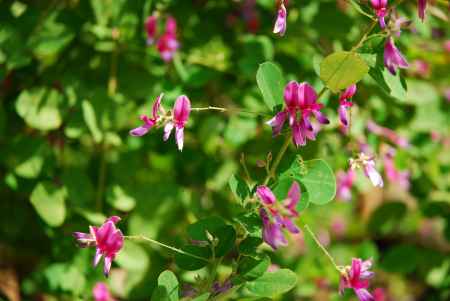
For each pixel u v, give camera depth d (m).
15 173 4.09
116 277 4.13
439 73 4.62
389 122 4.59
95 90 3.90
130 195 4.11
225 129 4.35
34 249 4.48
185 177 4.52
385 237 5.59
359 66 2.55
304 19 4.18
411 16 4.01
